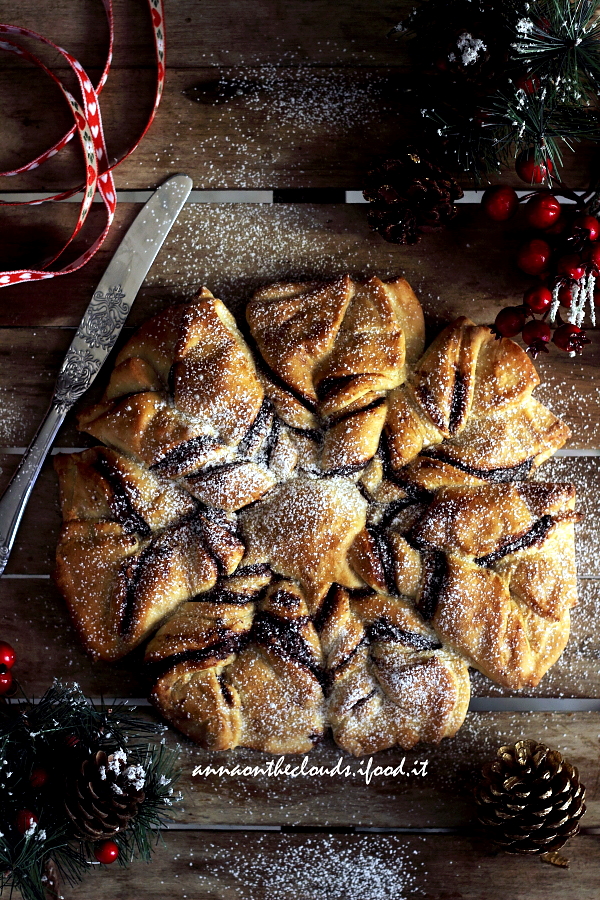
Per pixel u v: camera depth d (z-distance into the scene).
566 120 0.78
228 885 0.82
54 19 0.82
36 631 0.82
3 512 0.81
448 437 0.79
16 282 0.80
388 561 0.79
